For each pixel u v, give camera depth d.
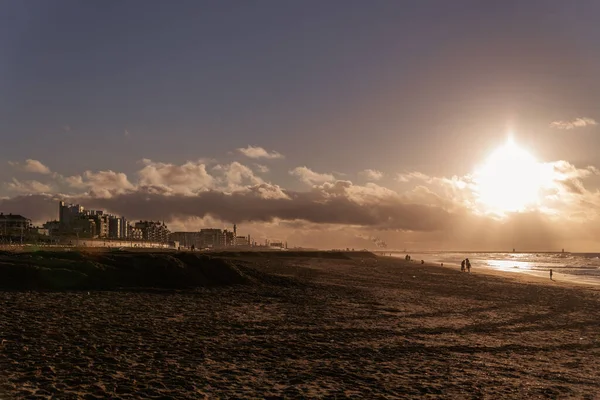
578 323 30.81
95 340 18.09
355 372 15.67
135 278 41.12
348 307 33.72
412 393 13.59
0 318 21.38
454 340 22.94
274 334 22.11
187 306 30.39
